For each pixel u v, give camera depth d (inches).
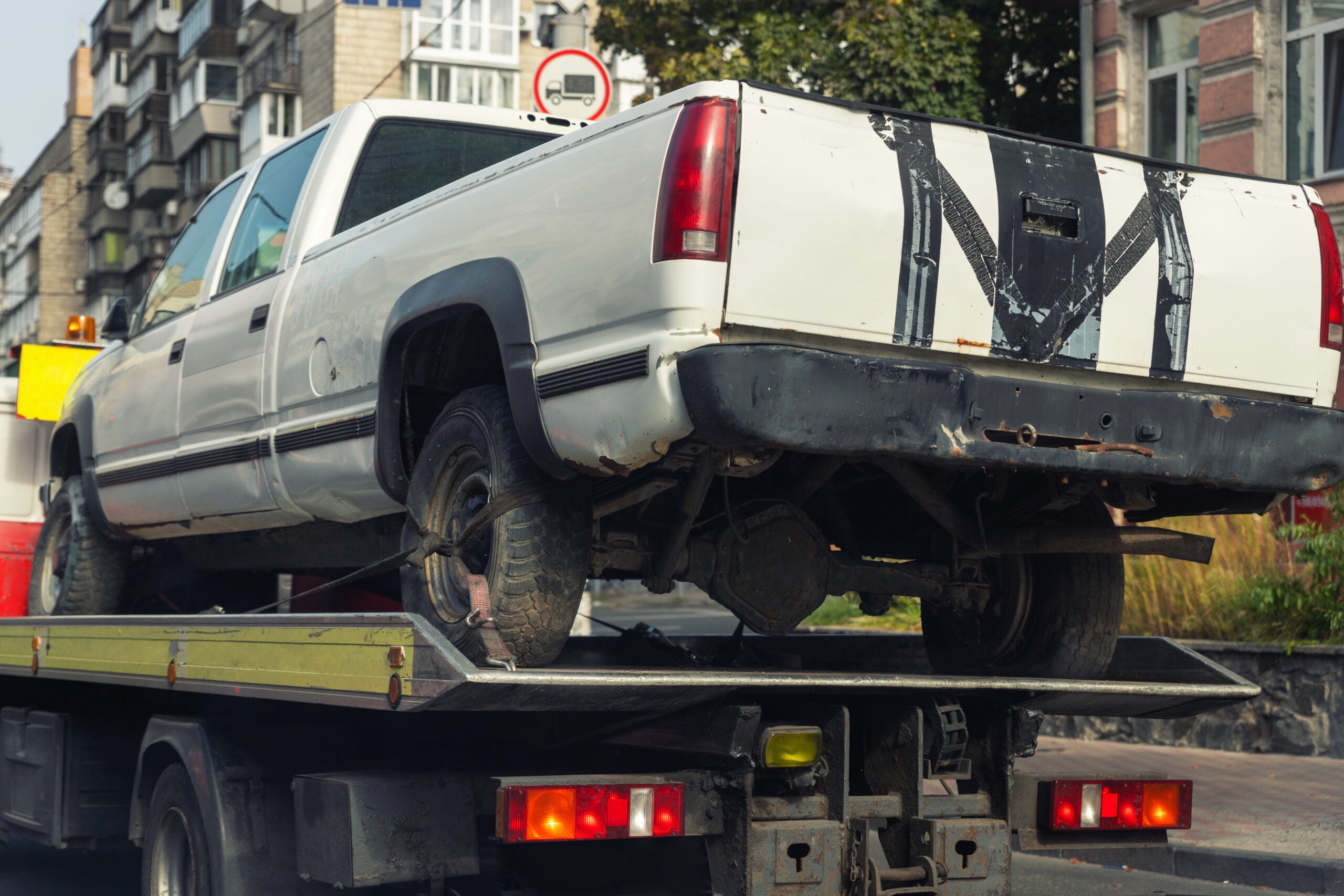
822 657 227.3
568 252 150.6
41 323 2832.2
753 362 132.1
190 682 186.1
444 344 184.1
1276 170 593.3
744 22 722.2
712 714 142.9
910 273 143.9
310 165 229.8
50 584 292.2
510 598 155.7
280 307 216.4
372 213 225.1
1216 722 378.9
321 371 201.8
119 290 2412.6
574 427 147.0
